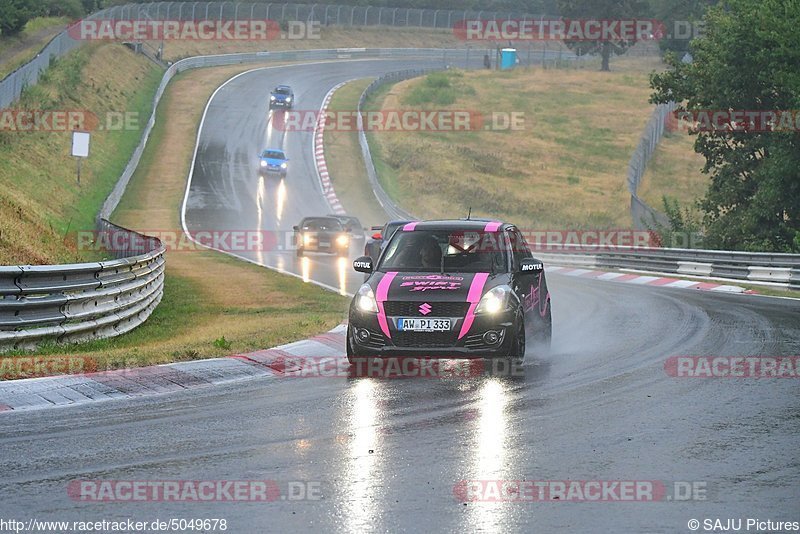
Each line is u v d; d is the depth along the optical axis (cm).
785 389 3906
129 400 3597
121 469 2622
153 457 2756
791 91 12181
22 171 17862
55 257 8712
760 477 2569
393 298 4356
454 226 4869
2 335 4522
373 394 3781
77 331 5147
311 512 2245
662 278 11256
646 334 5788
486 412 3438
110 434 3045
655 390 3891
